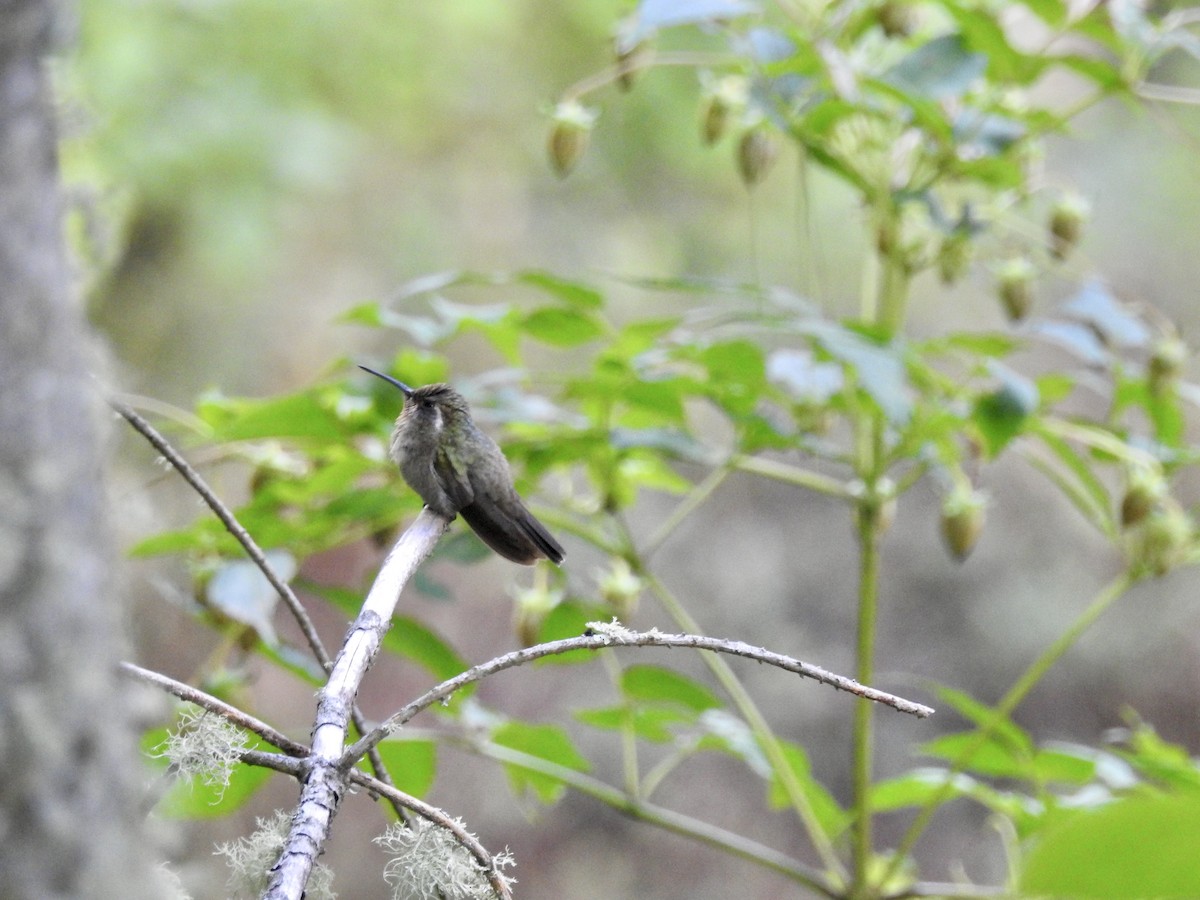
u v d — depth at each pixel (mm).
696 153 20375
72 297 2988
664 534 7496
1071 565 22391
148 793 3514
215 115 16422
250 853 3621
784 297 7121
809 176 21297
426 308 20391
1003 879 21641
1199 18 7387
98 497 2975
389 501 7055
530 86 20375
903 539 22875
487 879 3736
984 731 7191
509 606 22391
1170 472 7543
